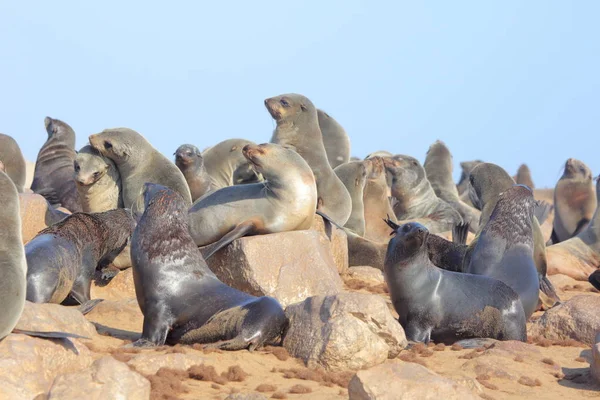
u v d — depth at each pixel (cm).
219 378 1531
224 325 1789
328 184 3378
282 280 2358
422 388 1323
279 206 2494
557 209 4650
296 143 3422
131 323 2119
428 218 4459
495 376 1712
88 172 2723
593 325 2186
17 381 1344
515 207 2453
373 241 3516
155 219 1862
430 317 2083
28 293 2020
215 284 1872
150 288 1830
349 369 1672
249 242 2373
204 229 2506
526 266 2397
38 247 2095
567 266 3803
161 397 1378
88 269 2255
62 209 3253
